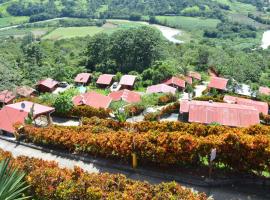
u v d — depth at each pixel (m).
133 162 22.94
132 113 41.25
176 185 17.83
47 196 18.72
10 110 34.66
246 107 38.88
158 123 28.91
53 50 114.12
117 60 85.56
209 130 26.58
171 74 68.38
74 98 46.03
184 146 21.81
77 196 18.11
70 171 20.42
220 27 176.50
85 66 89.50
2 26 190.88
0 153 22.33
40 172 19.52
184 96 56.91
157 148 22.17
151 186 17.94
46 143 27.94
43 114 36.22
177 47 107.62
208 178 21.11
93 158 25.00
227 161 21.39
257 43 155.38
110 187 18.42
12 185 10.94
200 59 87.12
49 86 68.88
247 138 21.19
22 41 145.38
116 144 23.80
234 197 19.70
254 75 81.56
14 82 53.66
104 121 32.09
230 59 91.56
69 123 38.16
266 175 21.36
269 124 39.94
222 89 59.59
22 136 29.94
